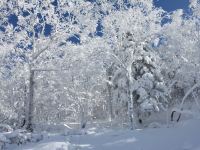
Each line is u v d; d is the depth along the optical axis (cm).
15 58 2617
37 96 3106
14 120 2859
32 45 2502
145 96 3244
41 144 1566
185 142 1427
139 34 2889
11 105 2975
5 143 1576
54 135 1930
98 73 3164
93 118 4791
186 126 1709
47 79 3072
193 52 3266
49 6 2452
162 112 3772
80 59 2759
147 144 1566
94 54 2831
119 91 3388
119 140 1720
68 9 2473
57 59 2745
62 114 3991
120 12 2775
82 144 1711
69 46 2698
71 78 3070
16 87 2970
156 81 3334
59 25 2477
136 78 3334
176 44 3384
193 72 3281
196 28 3262
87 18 2531
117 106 3497
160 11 2862
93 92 3906
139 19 2814
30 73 2458
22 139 1623
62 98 3297
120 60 2906
